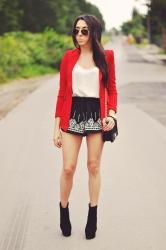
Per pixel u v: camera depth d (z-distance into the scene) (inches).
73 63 163.2
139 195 220.5
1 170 265.9
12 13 2150.6
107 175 253.4
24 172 261.0
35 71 1179.9
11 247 167.5
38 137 358.6
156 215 195.8
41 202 211.8
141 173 257.6
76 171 259.8
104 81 163.0
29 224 187.6
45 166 273.3
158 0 1798.7
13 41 1138.7
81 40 161.0
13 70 1064.8
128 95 645.3
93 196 172.7
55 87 784.3
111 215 195.8
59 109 169.0
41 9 2728.8
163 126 403.2
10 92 737.6
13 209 204.2
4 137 360.8
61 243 169.9
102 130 164.9
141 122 423.5
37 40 1327.5
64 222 173.8
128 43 3875.5
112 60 165.8
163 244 168.7
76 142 166.7
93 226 172.9
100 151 168.7
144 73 1042.1
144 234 177.3
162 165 274.5
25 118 452.1
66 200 172.9
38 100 600.1
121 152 306.5
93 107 163.3
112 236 175.5
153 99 601.9
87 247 166.7
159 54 2159.2
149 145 327.6
